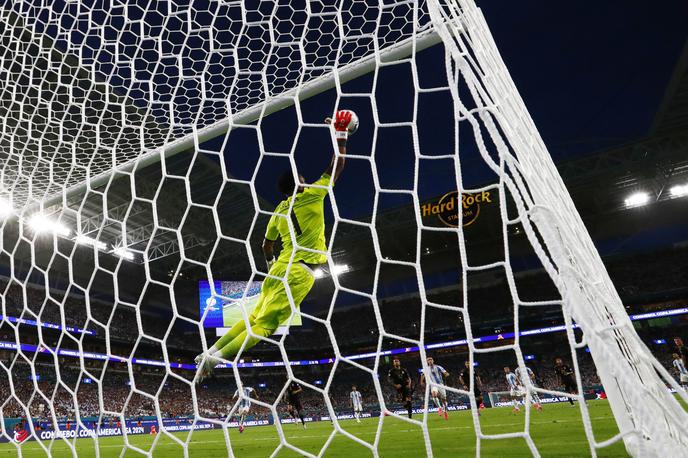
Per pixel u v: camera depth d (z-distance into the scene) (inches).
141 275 1259.8
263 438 331.6
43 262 1056.2
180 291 1384.1
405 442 189.9
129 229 932.6
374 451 53.2
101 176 134.1
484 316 1316.4
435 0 74.0
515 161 60.1
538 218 56.6
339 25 82.7
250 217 1066.7
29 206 140.4
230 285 1181.7
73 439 83.3
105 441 426.9
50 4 139.6
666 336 1154.7
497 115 65.7
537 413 339.0
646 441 48.4
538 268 1363.2
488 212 1192.8
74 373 1081.4
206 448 245.3
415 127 66.5
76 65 150.9
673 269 1267.2
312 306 1560.0
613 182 1132.5
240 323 116.0
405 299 1488.7
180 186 757.3
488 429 226.5
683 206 1259.8
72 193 138.8
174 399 1190.3
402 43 115.2
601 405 374.9
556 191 83.7
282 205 125.3
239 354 68.0
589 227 1357.0
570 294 51.0
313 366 1476.4
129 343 1220.5
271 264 134.1
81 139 184.4
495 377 1206.9
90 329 1119.0
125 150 168.9
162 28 113.8
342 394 1330.0
